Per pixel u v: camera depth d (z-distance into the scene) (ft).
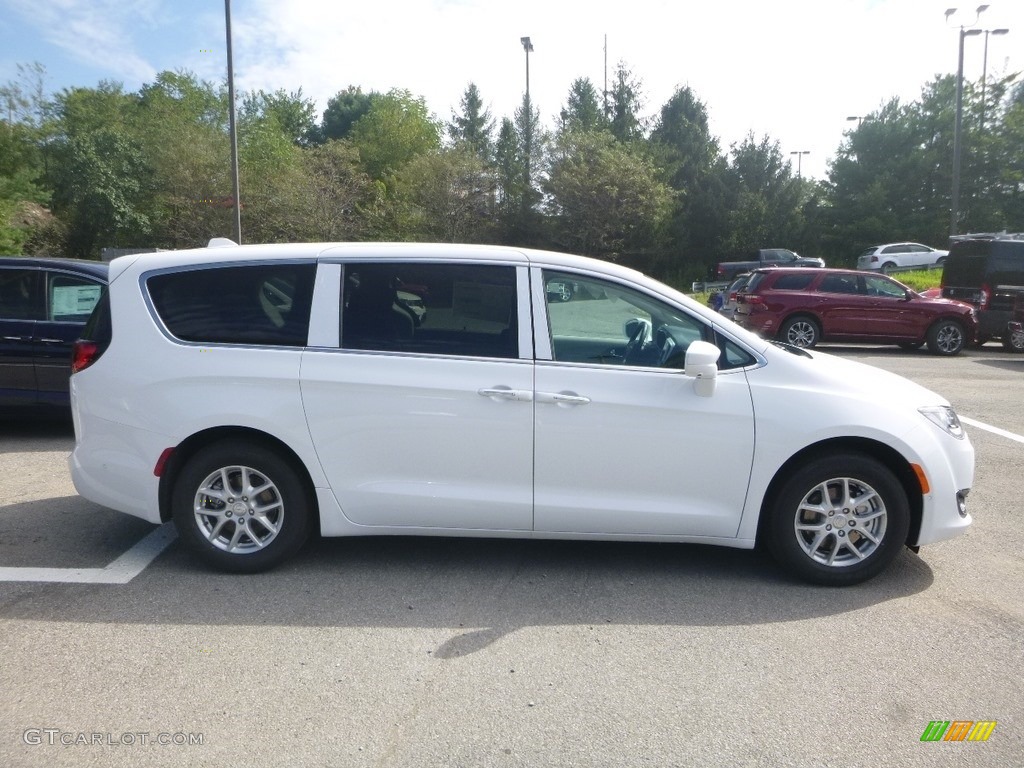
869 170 155.53
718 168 157.28
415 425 14.64
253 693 11.19
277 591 14.56
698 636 13.03
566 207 134.51
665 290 15.11
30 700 10.95
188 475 14.87
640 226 138.41
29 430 27.84
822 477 14.69
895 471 15.26
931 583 15.30
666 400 14.55
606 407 14.51
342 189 125.59
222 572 15.33
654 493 14.76
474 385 14.53
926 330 54.65
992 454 26.07
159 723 10.46
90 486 15.42
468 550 16.71
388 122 185.16
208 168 128.06
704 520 14.82
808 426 14.53
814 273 55.93
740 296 58.23
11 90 118.93
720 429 14.56
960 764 9.78
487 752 9.93
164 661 12.02
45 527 17.78
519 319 14.79
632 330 14.97
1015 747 10.12
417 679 11.61
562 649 12.55
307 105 230.68
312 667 11.91
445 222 133.59
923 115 153.38
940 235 148.46
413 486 14.80
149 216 137.18
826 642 12.86
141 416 14.88
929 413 15.24
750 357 14.96
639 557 16.47
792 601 14.40
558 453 14.61
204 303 15.17
